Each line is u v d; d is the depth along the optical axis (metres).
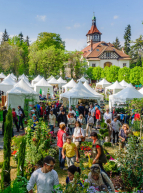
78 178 2.99
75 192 2.84
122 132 7.57
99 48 63.38
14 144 7.21
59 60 45.41
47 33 53.31
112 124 9.40
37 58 45.19
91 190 3.19
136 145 5.21
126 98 15.91
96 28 89.25
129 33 81.81
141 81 33.78
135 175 4.95
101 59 60.84
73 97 15.78
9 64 45.03
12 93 15.36
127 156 5.12
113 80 44.44
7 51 45.03
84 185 2.98
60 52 46.25
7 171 4.18
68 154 5.60
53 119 10.12
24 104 15.42
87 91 16.77
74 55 48.50
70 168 3.57
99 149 4.81
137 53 70.88
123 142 7.48
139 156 5.01
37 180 3.20
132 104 9.31
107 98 28.55
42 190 3.17
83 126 13.41
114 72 44.38
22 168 4.22
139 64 72.12
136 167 5.00
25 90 16.06
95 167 3.70
